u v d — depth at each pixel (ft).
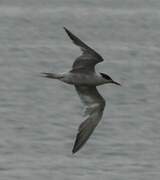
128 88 132.77
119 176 81.97
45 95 125.49
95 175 82.23
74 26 211.00
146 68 148.46
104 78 49.11
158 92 129.49
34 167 84.79
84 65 48.67
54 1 256.73
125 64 153.28
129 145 93.86
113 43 182.19
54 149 91.97
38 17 222.89
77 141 48.03
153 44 179.73
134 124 105.09
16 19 217.36
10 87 131.44
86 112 49.21
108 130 101.04
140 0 262.88
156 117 109.91
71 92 128.47
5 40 181.78
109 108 116.26
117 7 248.52
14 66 151.43
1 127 102.37
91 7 247.91
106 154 90.17
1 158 88.07
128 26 210.59
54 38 187.42
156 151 91.56
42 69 149.79
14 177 81.41
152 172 83.71
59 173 82.89
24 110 113.29
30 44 176.04
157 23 215.10
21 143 94.12
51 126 103.19
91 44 181.37
